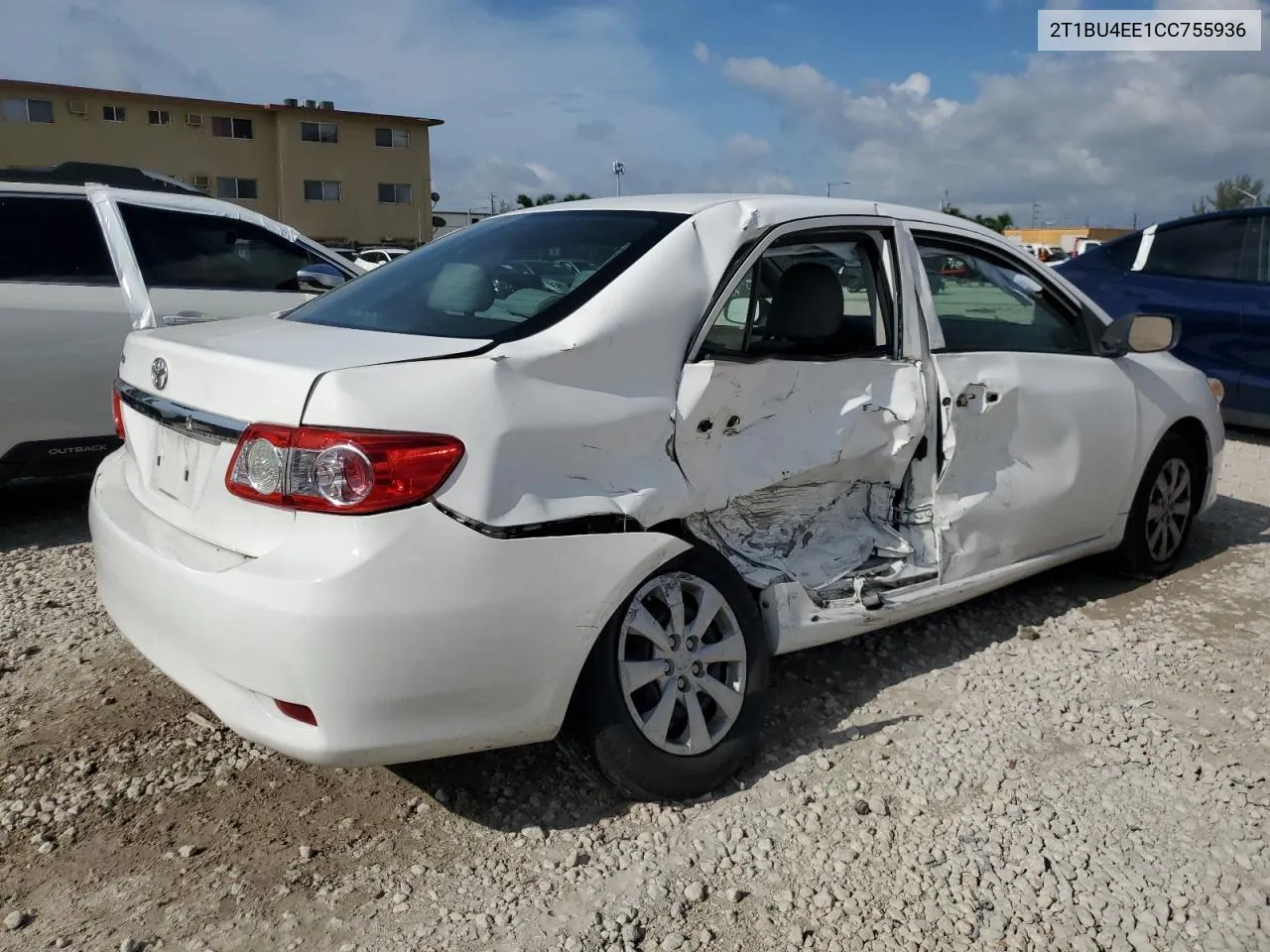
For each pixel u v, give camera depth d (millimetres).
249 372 2625
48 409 5496
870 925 2555
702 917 2576
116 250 5785
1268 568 5098
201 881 2682
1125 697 3711
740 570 3318
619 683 2832
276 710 2559
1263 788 3143
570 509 2686
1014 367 3982
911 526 3820
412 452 2463
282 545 2494
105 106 44656
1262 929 2551
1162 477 4812
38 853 2783
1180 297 7895
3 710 3527
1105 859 2809
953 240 3949
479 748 2695
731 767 3098
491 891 2662
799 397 3377
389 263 3857
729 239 3215
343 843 2846
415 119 50531
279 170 48438
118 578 2902
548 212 3680
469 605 2527
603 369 2852
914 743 3391
